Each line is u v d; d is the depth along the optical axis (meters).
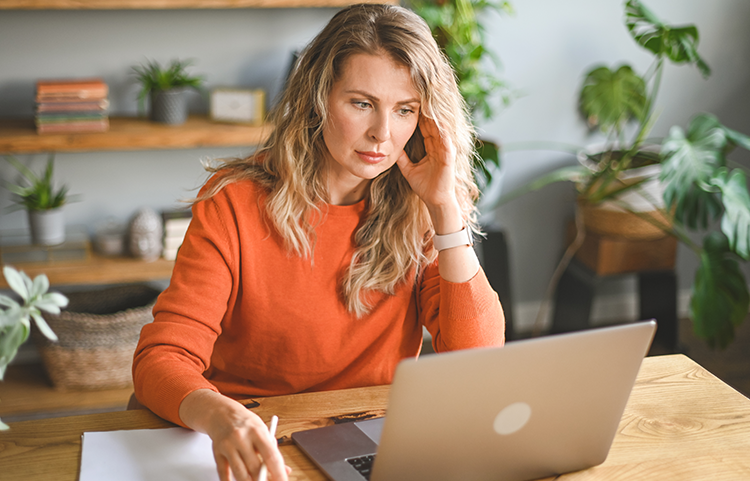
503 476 0.89
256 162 1.26
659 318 2.98
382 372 1.29
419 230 1.28
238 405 0.93
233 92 2.62
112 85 2.71
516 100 3.02
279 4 2.45
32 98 2.66
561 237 3.22
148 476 0.88
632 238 2.86
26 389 2.55
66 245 2.60
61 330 2.42
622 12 3.00
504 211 3.15
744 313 2.52
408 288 1.30
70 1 2.30
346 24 1.15
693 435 1.03
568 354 0.81
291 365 1.25
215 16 2.72
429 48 1.15
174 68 2.63
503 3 2.83
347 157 1.16
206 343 1.11
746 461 0.97
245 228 1.20
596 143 3.14
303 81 1.18
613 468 0.94
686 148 2.47
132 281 2.80
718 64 3.15
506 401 0.82
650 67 3.09
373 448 0.96
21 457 0.92
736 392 1.15
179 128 2.55
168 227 2.66
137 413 1.04
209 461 0.92
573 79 3.04
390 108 1.14
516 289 3.25
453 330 1.18
